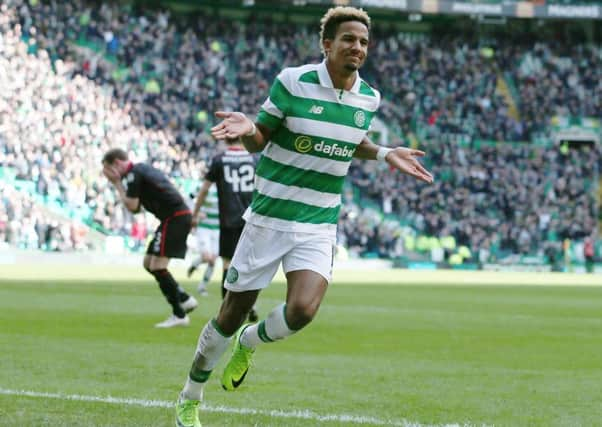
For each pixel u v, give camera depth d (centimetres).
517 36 13562
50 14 10881
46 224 9119
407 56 13062
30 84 9831
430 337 3108
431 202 11725
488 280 8081
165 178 3022
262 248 1471
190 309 3147
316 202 1477
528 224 11981
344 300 4897
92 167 9744
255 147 1437
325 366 2309
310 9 12781
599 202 12562
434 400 1834
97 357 2331
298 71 1460
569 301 5272
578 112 13125
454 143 12431
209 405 1716
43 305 3922
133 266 8419
